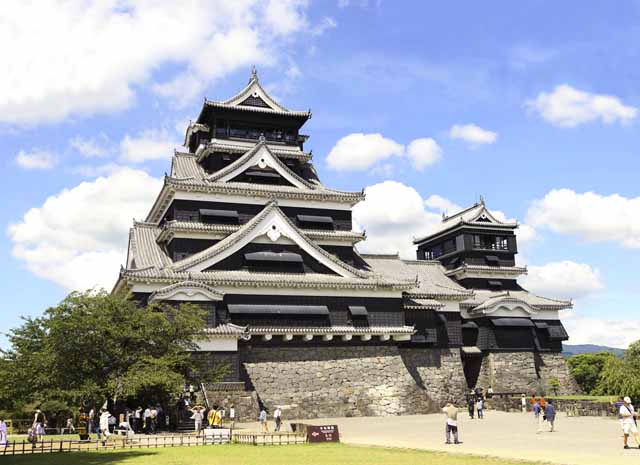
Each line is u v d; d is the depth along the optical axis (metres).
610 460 22.97
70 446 30.92
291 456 26.16
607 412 48.72
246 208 60.19
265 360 52.56
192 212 58.44
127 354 40.16
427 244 88.56
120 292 56.38
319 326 54.44
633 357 50.75
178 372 42.84
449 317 67.06
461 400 64.62
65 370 38.50
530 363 72.12
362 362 55.75
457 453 26.41
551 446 28.83
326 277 56.66
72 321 38.38
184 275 51.59
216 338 48.84
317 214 62.59
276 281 53.50
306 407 52.22
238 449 29.84
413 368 63.12
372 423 46.53
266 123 68.88
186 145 73.69
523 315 73.31
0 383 38.50
